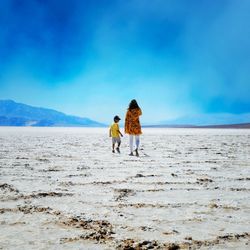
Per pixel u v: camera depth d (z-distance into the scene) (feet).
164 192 17.26
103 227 11.37
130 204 14.61
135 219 12.35
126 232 10.86
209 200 15.47
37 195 16.34
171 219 12.36
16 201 15.15
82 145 57.26
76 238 10.29
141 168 26.99
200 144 62.44
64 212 13.29
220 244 9.83
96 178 21.70
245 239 10.26
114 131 43.16
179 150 47.29
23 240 10.12
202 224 11.76
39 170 25.57
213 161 32.60
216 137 99.81
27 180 20.88
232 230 11.10
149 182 20.20
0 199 15.51
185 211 13.51
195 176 22.74
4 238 10.30
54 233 10.77
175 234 10.68
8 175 22.94
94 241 10.02
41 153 40.19
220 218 12.52
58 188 18.22
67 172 24.57
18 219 12.31
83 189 17.97
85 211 13.44
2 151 42.11
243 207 14.21
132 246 9.60
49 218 12.45
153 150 47.42
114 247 9.55
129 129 38.88
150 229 11.17
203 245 9.74
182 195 16.55
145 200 15.42
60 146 53.62
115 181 20.53
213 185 19.38
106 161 32.27
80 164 29.58
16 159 33.14
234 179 21.66
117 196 16.22
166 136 107.24
